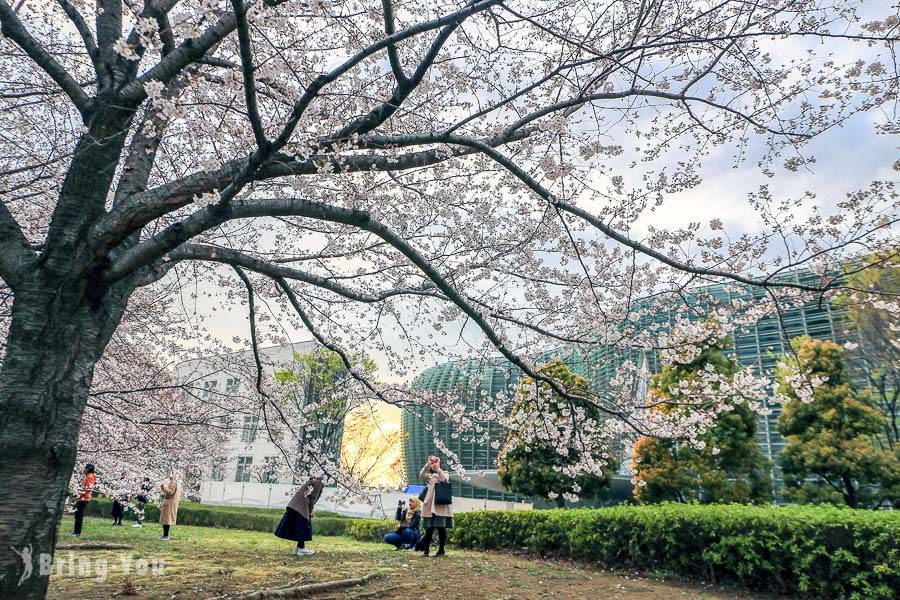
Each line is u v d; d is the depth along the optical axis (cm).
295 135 356
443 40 357
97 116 365
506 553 1109
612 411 464
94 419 720
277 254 663
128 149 427
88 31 405
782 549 686
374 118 380
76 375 318
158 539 1112
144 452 794
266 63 281
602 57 373
